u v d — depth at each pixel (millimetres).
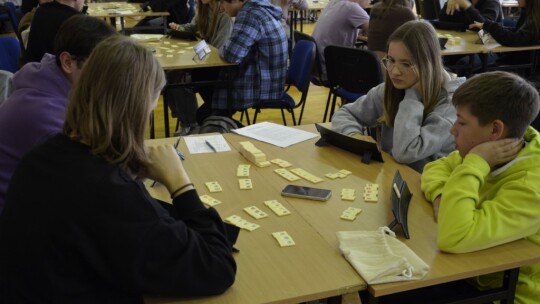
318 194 1662
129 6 6695
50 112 1660
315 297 1183
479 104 1433
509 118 1409
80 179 1019
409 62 1999
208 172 1855
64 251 1019
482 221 1350
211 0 4262
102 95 1041
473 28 4758
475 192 1402
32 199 1031
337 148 2121
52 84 1689
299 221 1512
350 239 1367
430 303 1447
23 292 1039
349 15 4414
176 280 1073
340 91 4172
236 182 1774
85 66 1073
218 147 2098
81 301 1056
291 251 1349
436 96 2049
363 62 3676
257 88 3873
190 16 6422
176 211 1237
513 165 1452
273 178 1812
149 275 1049
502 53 4828
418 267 1246
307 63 3895
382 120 2244
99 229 1008
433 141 1969
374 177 1842
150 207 1059
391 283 1219
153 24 6434
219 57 3740
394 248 1327
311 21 9727
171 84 3787
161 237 1048
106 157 1069
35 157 1074
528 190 1378
